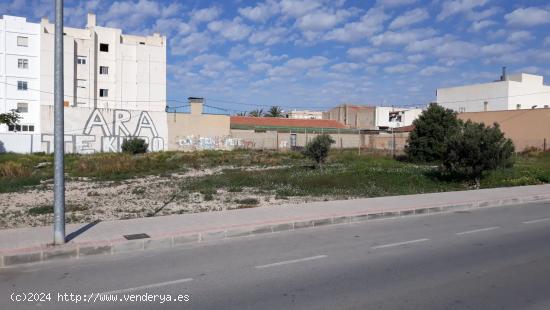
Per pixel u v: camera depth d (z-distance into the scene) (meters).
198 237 9.05
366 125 92.81
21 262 7.39
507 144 19.61
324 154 28.98
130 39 77.69
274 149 58.81
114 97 73.44
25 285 6.25
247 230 9.70
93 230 9.21
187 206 13.45
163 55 76.12
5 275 6.76
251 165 33.56
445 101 82.69
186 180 21.77
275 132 68.25
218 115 63.50
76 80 69.94
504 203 14.92
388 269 7.00
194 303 5.49
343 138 73.88
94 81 71.31
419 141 40.22
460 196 15.43
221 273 6.79
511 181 20.73
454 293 5.86
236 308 5.31
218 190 17.89
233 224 9.90
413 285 6.19
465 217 12.24
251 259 7.62
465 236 9.62
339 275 6.67
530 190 17.62
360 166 29.56
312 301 5.54
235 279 6.48
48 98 66.56
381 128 89.25
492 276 6.64
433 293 5.85
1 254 7.27
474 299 5.63
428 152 39.47
